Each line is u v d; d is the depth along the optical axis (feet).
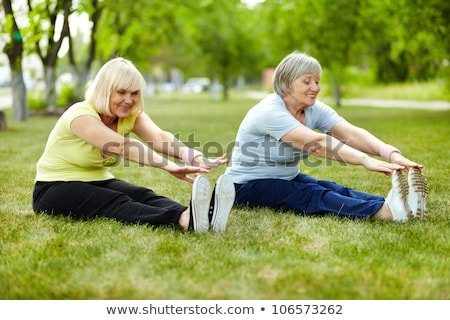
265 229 17.24
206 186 16.33
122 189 18.54
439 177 26.43
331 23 100.73
